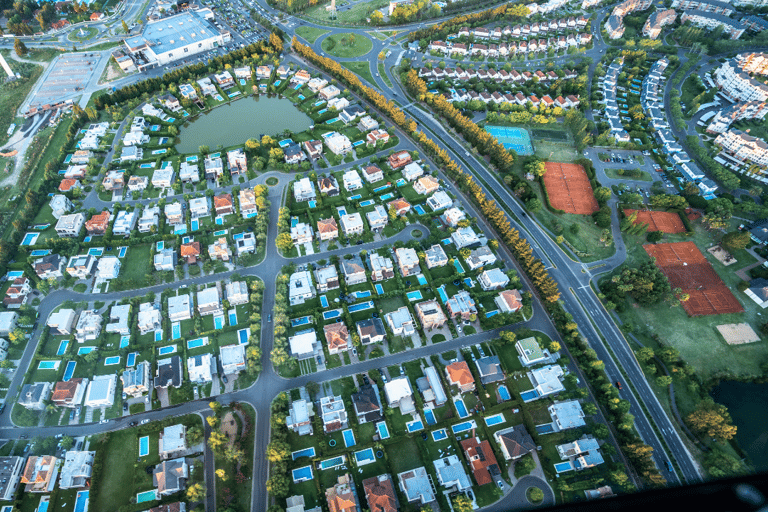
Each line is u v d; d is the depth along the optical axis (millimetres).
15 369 183000
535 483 161000
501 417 176750
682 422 178375
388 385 176625
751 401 187125
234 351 185625
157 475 152500
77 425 168625
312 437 168625
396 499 153250
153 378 181000
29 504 150750
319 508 151500
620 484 157500
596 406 180125
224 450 161250
